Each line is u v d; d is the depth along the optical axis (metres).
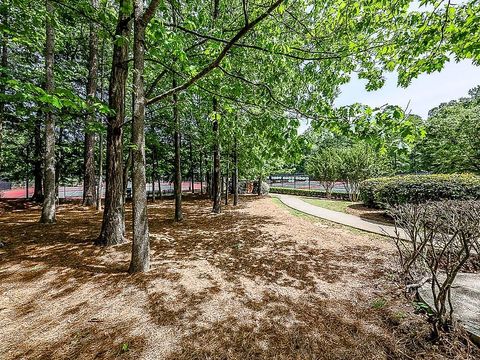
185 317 2.65
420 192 7.55
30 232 6.50
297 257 4.62
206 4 7.06
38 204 12.79
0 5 4.52
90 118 5.55
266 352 2.14
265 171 14.72
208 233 6.59
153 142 12.17
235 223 7.97
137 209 3.77
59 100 2.84
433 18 3.45
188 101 7.03
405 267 3.60
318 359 2.05
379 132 2.62
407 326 2.44
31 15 4.90
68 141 14.95
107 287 3.32
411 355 2.06
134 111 3.68
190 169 22.28
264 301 3.00
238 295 3.15
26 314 2.68
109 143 5.27
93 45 10.98
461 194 6.70
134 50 3.62
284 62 4.12
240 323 2.55
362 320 2.58
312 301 3.00
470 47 3.32
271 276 3.75
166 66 4.11
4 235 6.15
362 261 4.35
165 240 5.83
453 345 2.11
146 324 2.52
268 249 5.13
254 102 4.14
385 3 3.73
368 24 4.09
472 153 10.84
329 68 4.95
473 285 3.14
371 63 4.61
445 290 2.31
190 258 4.54
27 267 3.99
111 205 5.28
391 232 6.38
